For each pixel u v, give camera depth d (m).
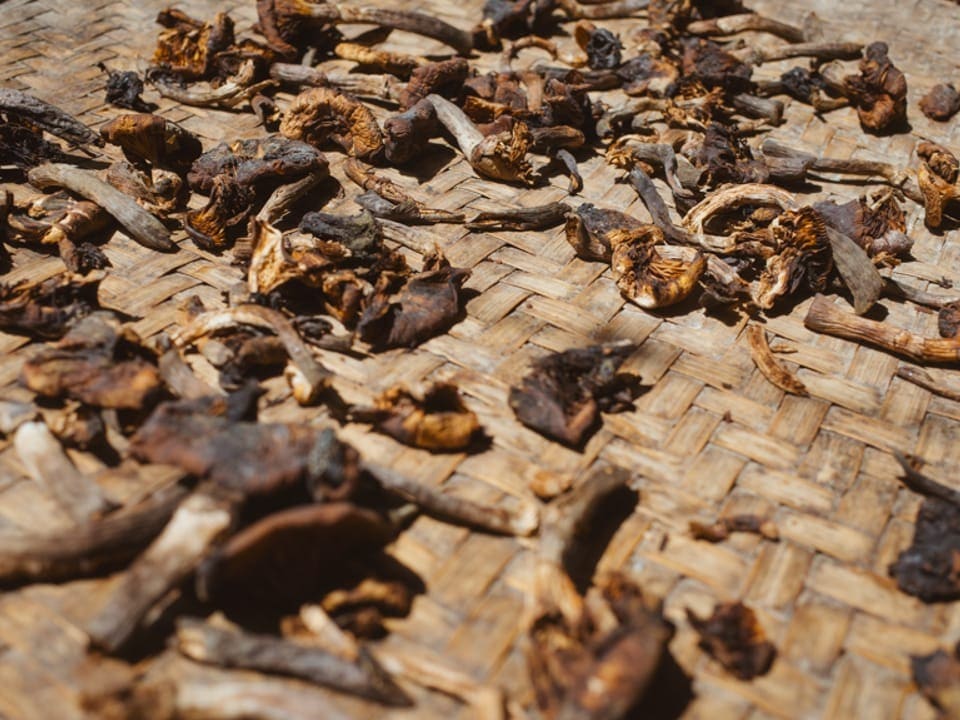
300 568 0.32
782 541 0.36
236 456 0.33
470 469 0.38
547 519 0.35
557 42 0.63
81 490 0.34
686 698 0.32
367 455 0.38
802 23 0.64
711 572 0.35
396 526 0.35
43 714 0.30
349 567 0.34
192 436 0.34
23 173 0.49
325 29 0.59
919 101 0.58
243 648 0.31
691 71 0.57
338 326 0.42
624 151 0.52
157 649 0.32
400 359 0.41
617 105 0.56
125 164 0.48
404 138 0.50
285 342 0.39
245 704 0.30
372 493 0.36
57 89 0.55
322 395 0.39
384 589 0.33
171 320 0.42
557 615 0.33
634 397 0.41
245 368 0.39
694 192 0.50
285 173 0.47
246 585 0.32
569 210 0.48
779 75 0.60
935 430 0.41
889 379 0.43
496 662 0.32
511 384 0.41
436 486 0.37
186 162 0.49
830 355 0.43
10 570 0.32
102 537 0.32
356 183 0.50
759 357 0.42
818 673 0.33
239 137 0.52
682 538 0.36
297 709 0.30
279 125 0.53
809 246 0.44
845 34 0.63
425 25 0.59
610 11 0.65
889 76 0.55
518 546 0.35
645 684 0.30
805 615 0.34
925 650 0.33
